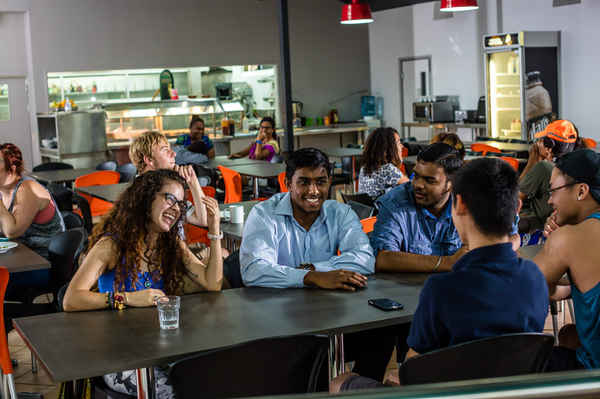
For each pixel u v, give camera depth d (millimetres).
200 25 12070
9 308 3479
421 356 1780
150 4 11602
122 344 2047
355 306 2379
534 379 796
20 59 10922
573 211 2402
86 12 11102
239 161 8141
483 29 11094
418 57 12578
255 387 1892
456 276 1846
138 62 11594
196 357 1789
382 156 4957
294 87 13242
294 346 1908
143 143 4281
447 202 2945
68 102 10734
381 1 13234
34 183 4055
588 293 2121
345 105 13836
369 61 13953
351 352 2934
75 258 3541
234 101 11930
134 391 2389
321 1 13312
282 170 7070
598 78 9297
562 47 9750
